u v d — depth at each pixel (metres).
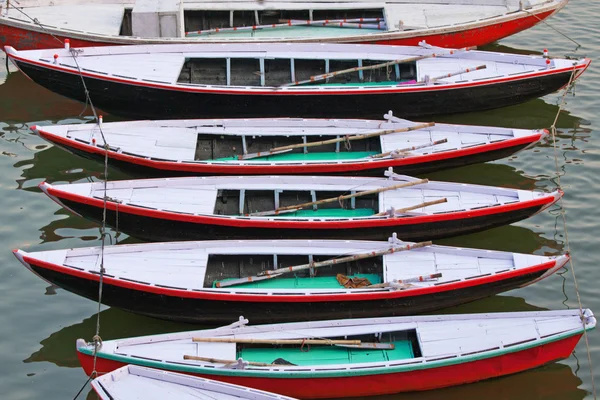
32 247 23.30
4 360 20.02
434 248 21.31
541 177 26.56
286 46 28.72
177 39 29.05
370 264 21.75
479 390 19.58
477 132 25.83
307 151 26.14
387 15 31.28
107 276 20.00
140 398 17.31
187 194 23.03
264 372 18.25
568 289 22.38
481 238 24.38
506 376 19.58
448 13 31.64
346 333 19.30
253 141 25.94
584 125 28.98
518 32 32.12
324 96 27.38
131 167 24.50
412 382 18.92
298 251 21.36
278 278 21.31
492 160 25.92
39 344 20.52
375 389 18.94
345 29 31.89
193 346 18.81
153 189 23.09
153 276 20.34
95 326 21.16
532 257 21.09
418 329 19.33
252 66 28.98
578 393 19.48
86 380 19.69
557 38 33.75
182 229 22.62
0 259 22.89
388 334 19.56
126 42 29.03
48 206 24.95
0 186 25.56
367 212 23.70
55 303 21.73
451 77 28.19
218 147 25.83
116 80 26.64
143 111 27.75
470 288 20.73
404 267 20.95
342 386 18.73
